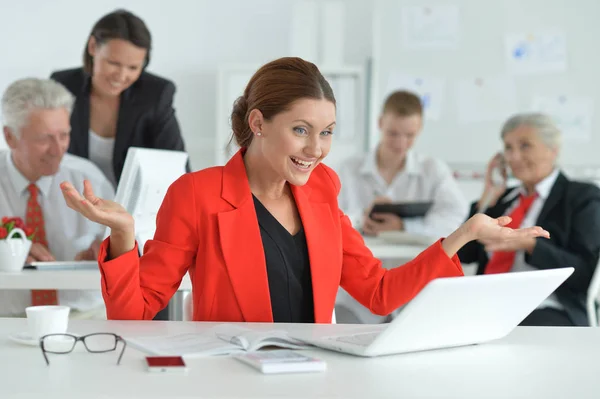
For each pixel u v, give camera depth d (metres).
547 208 3.16
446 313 1.26
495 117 5.26
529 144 3.23
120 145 3.32
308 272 1.67
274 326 1.52
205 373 1.12
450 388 1.07
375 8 5.29
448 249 1.63
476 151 5.27
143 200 2.36
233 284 1.61
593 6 5.22
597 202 3.12
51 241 2.76
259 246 1.62
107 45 3.12
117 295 1.52
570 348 1.37
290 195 1.71
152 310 1.61
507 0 5.24
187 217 1.62
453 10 5.25
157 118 3.38
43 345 1.23
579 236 3.08
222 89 5.19
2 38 5.22
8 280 2.27
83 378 1.08
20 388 1.03
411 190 4.46
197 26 5.37
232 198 1.64
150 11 5.34
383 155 4.45
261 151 1.65
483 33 5.25
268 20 5.40
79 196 1.42
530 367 1.21
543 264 3.03
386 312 1.70
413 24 5.27
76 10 5.26
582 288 3.03
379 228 3.96
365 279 1.72
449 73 5.27
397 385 1.08
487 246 3.12
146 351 1.25
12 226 2.38
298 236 1.68
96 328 1.46
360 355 1.27
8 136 2.68
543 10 5.24
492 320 1.36
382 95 5.30
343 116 5.25
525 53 5.25
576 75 5.25
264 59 5.42
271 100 1.56
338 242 1.70
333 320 1.79
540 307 3.03
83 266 2.48
